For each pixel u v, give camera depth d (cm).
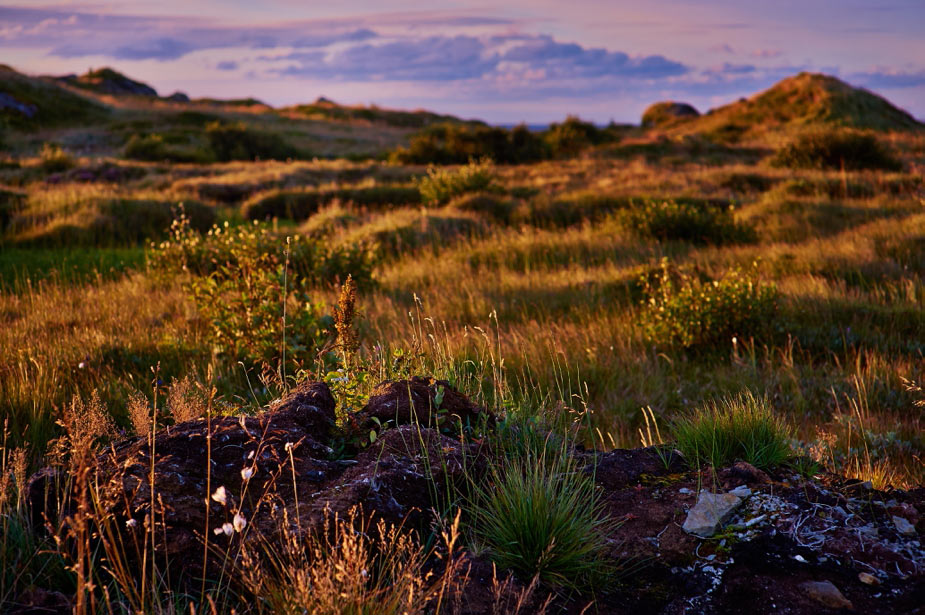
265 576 240
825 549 277
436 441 343
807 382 695
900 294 988
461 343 716
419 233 1600
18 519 279
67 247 1639
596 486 337
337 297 976
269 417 339
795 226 1596
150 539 257
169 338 753
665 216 1544
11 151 3875
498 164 3675
